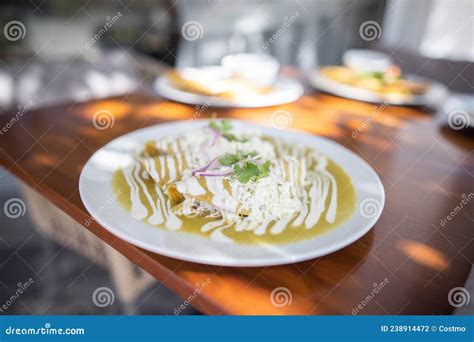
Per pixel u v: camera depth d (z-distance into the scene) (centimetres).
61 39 126
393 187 60
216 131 64
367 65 98
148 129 67
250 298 39
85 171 56
